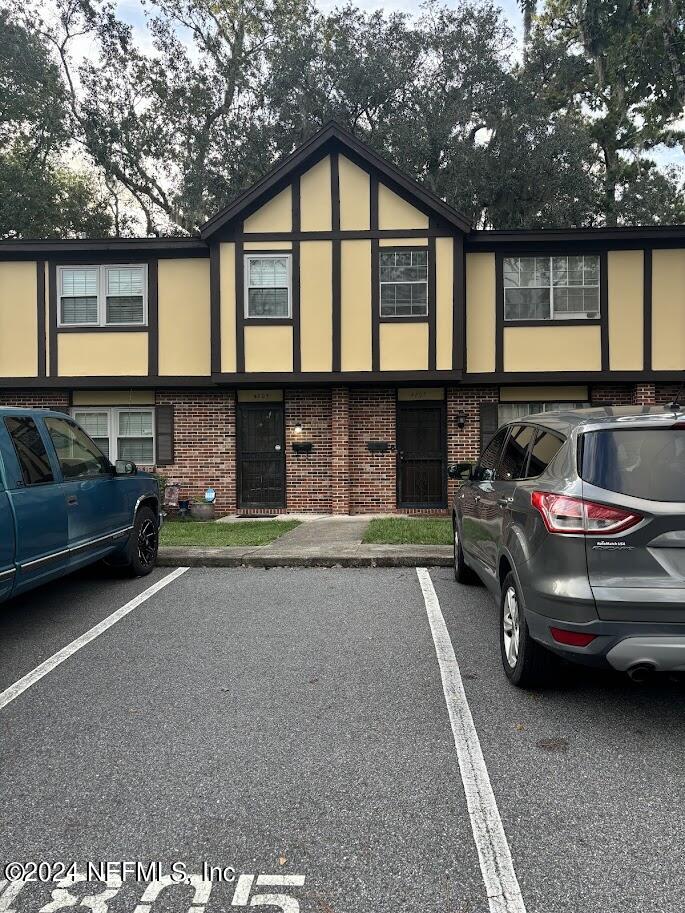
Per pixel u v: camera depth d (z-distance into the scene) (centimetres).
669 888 223
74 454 611
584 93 2416
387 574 759
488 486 537
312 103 2159
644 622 330
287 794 287
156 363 1355
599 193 2208
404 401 1366
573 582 343
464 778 301
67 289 1367
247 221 1298
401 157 2123
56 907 217
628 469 345
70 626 555
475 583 701
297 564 808
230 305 1297
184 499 1363
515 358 1323
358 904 217
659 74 2145
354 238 1285
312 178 1291
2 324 1366
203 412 1388
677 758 320
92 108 2266
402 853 244
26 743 338
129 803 280
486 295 1326
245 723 361
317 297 1291
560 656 367
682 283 1309
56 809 276
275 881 229
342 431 1339
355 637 519
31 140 2275
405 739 341
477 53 2158
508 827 261
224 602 636
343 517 1293
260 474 1391
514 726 357
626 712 376
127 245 1341
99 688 414
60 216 2361
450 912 213
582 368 1316
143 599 649
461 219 1251
